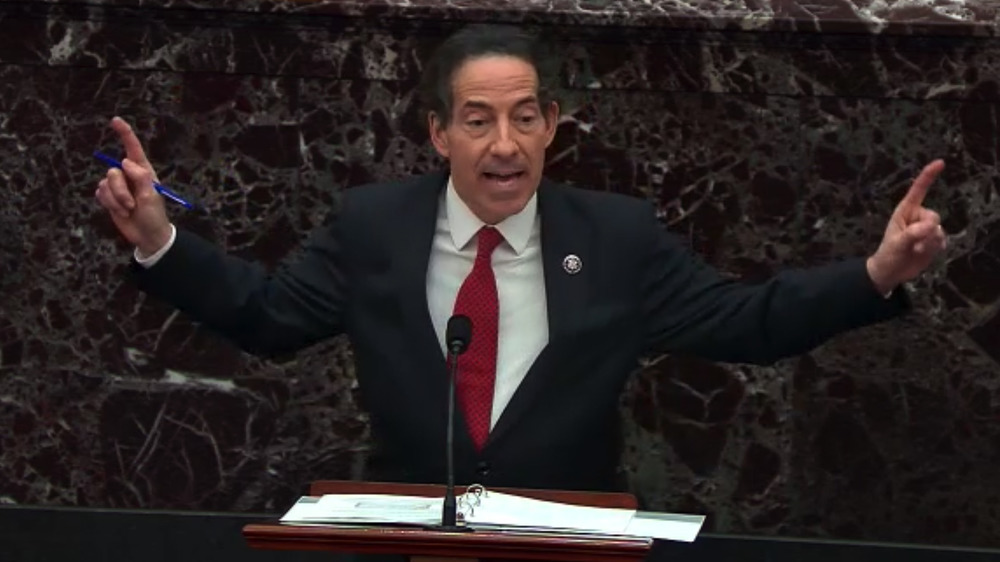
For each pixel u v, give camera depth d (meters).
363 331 14.40
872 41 19.59
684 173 19.95
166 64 20.09
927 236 13.04
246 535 11.63
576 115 19.92
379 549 11.57
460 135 13.95
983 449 20.12
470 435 14.05
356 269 14.50
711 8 19.66
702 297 14.44
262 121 20.16
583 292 14.27
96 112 20.25
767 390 20.14
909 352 20.08
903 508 20.22
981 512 20.17
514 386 14.20
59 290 20.47
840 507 20.25
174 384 20.48
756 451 20.23
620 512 12.42
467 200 14.16
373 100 20.06
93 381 20.53
